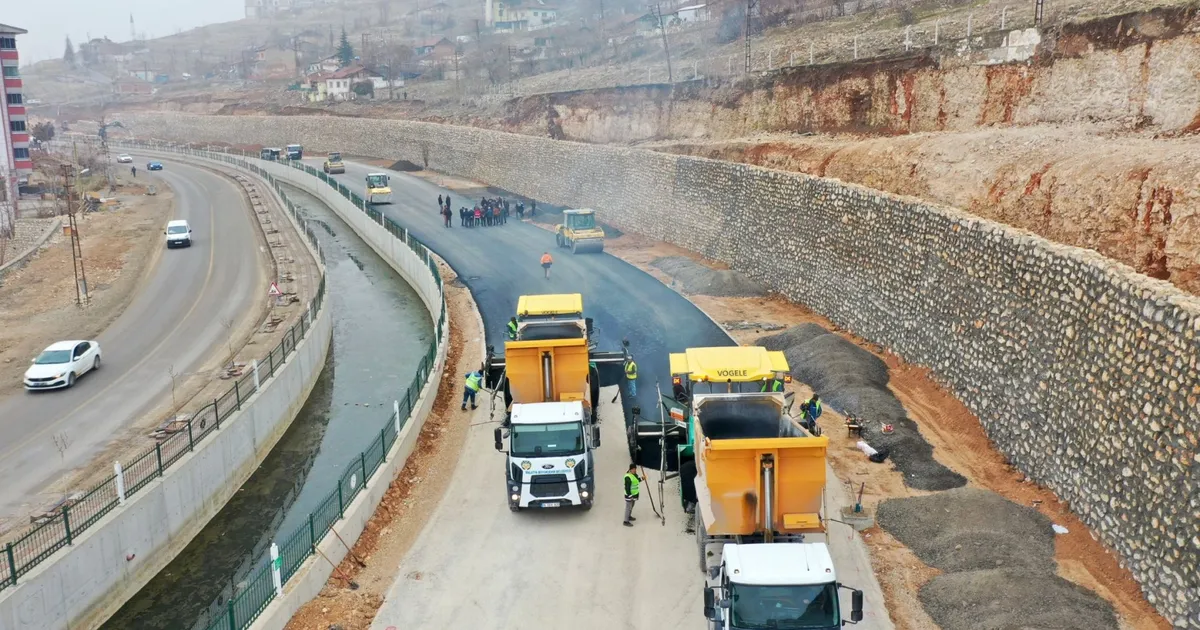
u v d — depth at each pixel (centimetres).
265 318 4288
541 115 8400
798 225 4053
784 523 1778
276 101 16150
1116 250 2305
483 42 16800
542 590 1938
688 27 10306
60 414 3042
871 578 1908
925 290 2980
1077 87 3281
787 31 7394
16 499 2356
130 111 18725
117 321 4391
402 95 13625
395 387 3688
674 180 5506
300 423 3325
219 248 6209
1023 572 1794
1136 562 1741
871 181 3841
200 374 3438
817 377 3069
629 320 3953
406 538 2200
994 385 2484
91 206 8100
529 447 2250
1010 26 4109
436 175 9706
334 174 9888
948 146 3394
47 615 1917
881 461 2445
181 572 2347
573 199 7094
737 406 2081
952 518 2052
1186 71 2822
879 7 6938
